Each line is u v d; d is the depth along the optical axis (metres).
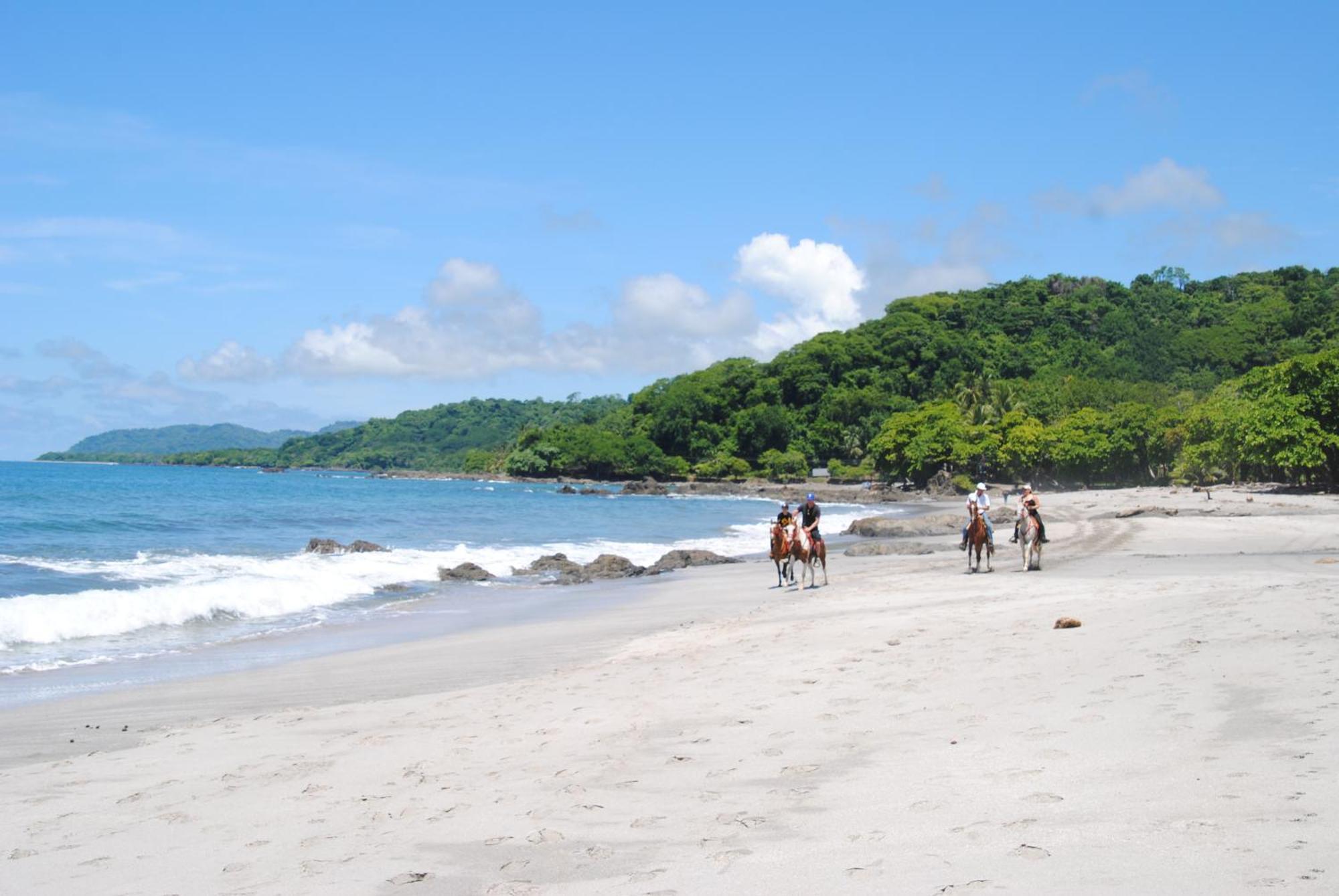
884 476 125.12
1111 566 27.12
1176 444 97.00
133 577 27.53
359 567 32.09
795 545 25.94
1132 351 172.38
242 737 11.09
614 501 105.69
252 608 24.17
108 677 16.02
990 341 191.25
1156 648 11.28
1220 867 4.90
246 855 6.79
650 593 27.61
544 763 8.93
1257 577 20.55
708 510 84.56
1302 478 76.62
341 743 10.45
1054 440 104.19
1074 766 7.10
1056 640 12.80
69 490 82.81
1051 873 5.08
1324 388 65.62
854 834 6.13
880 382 177.38
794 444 162.88
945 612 17.70
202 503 70.12
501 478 182.50
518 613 24.06
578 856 6.27
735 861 5.87
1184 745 7.27
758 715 10.20
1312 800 5.70
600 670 14.42
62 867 6.76
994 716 9.02
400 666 16.47
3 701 14.05
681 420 176.00
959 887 5.02
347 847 6.82
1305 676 8.98
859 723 9.38
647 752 9.02
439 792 8.19
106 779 9.38
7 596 23.33
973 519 27.08
